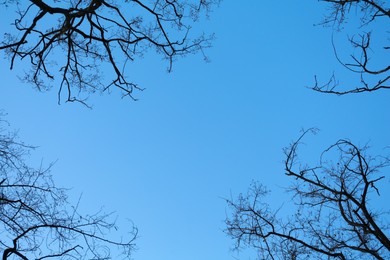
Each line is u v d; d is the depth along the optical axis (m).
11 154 9.38
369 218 9.55
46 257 8.17
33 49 11.34
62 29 10.46
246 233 10.66
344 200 10.20
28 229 8.38
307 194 10.76
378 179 9.91
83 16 11.26
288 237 10.15
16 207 8.99
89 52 12.48
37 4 9.80
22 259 7.92
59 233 8.95
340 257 9.64
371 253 9.45
